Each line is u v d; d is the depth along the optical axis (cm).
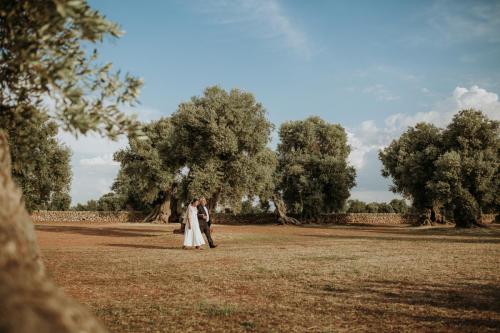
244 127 2941
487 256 1436
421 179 4450
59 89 345
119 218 6162
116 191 7325
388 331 552
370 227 5100
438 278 959
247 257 1439
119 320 612
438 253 1559
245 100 3011
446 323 582
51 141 3164
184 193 2984
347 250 1722
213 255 1521
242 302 733
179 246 2030
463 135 4159
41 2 333
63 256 1486
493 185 3953
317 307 692
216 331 559
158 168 5091
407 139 4950
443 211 5619
